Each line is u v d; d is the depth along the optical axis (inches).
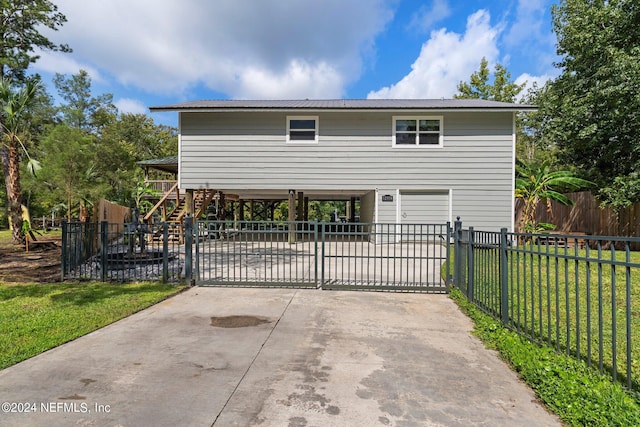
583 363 114.0
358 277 296.0
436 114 508.7
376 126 514.3
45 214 936.9
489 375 118.2
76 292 231.5
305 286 250.7
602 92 453.7
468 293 207.2
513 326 157.8
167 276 265.6
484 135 503.5
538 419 93.0
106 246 279.1
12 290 236.7
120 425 88.7
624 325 161.5
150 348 139.3
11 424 88.6
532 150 1148.5
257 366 123.4
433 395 104.7
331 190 543.2
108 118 1432.1
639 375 111.0
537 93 695.7
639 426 82.7
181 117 521.3
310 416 93.1
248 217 1138.0
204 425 89.0
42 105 990.4
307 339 150.6
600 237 105.3
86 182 647.1
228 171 521.3
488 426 89.7
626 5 465.1
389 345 144.6
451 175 507.5
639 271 271.7
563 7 584.7
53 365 123.3
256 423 90.0
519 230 559.8
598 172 540.1
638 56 430.6
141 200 654.5
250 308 199.0
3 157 513.0
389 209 514.9
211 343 145.2
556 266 125.0
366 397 103.3
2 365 121.9
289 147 518.9
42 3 593.0
